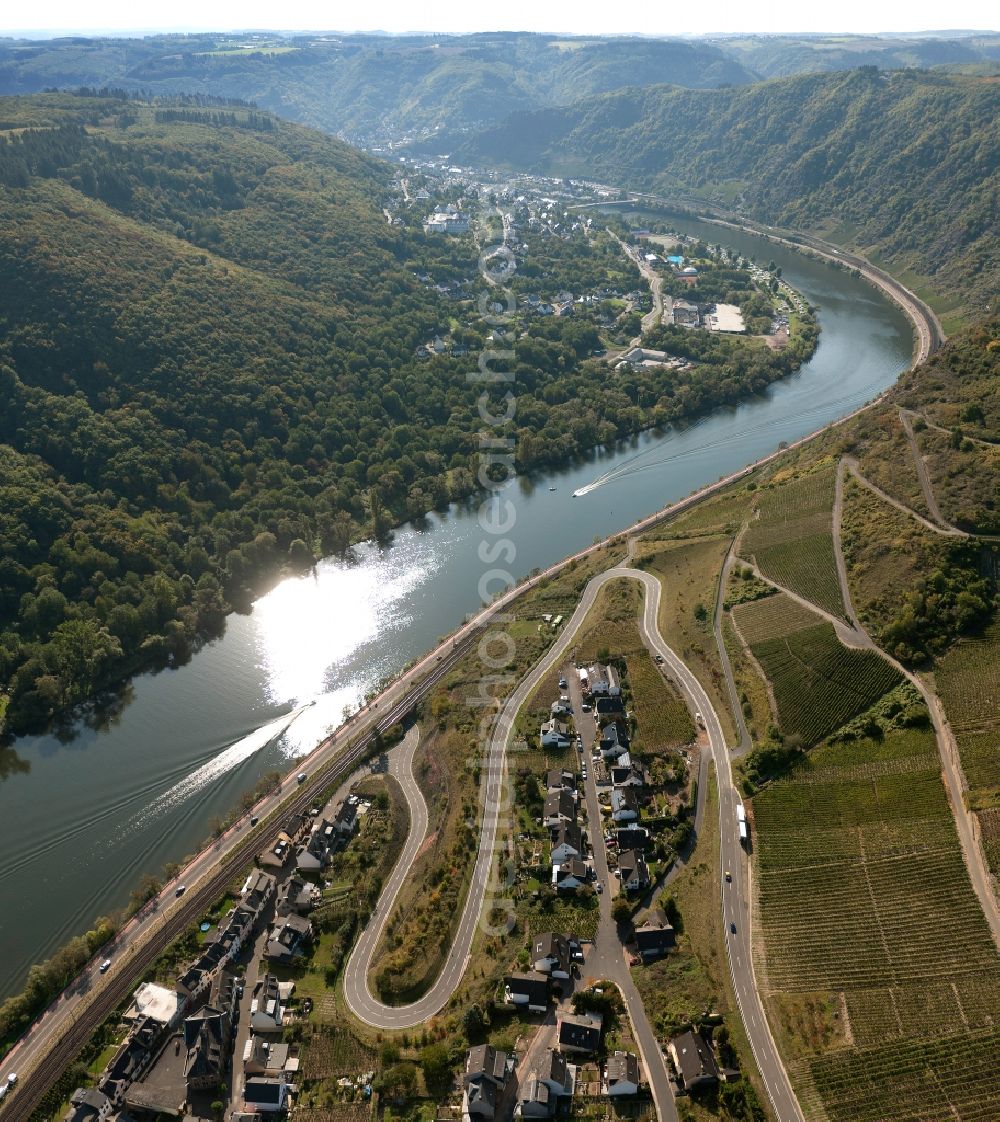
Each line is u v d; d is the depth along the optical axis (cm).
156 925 16238
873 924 14512
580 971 14350
